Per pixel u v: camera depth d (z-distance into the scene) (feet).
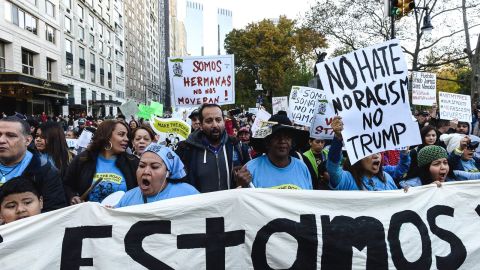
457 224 10.39
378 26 74.33
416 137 11.02
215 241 9.52
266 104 144.25
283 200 9.84
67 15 144.25
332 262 9.76
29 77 98.07
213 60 19.43
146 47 331.36
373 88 11.20
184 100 19.57
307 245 9.75
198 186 12.98
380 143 11.09
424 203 10.38
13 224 8.75
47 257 8.89
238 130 26.48
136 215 9.36
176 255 9.39
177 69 19.43
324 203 10.00
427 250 10.13
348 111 11.07
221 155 13.38
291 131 11.20
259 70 140.36
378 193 10.24
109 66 200.95
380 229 10.02
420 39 70.03
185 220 9.50
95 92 176.24
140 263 9.23
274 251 9.64
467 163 15.74
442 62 73.46
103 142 12.57
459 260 10.19
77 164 12.54
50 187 10.21
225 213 9.62
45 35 125.80
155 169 9.84
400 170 14.69
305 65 139.33
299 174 11.54
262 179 11.33
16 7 107.14
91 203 9.29
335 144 11.04
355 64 11.22
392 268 9.93
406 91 11.10
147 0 337.52
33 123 20.86
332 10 74.84
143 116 34.27
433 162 12.44
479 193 10.63
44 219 8.98
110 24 199.00
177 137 24.71
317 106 17.13
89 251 9.13
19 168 10.14
